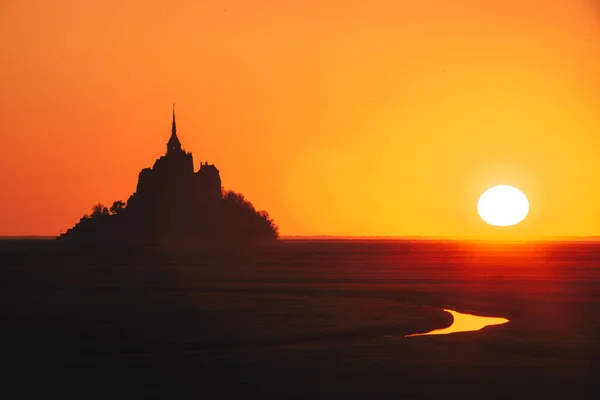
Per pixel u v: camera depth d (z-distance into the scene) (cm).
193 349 17125
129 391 12975
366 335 19275
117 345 17562
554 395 12425
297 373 14125
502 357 15562
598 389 12800
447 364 14850
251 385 13275
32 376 14125
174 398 12544
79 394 12825
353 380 13525
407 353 16075
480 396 12400
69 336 18850
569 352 16112
